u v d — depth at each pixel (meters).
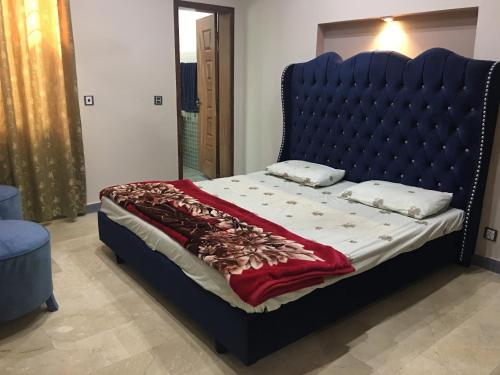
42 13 3.67
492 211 3.16
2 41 3.42
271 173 4.15
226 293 2.03
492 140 3.00
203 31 5.47
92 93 4.18
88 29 4.04
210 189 3.56
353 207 3.17
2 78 3.48
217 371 2.11
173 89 4.74
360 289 2.44
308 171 3.82
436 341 2.38
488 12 2.93
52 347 2.27
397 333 2.45
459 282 3.06
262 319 1.98
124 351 2.25
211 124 5.64
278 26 4.58
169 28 4.55
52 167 4.00
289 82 4.32
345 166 3.94
